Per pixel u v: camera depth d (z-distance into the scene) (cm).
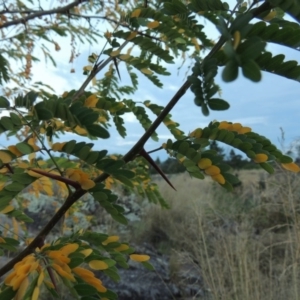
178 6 74
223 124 75
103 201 69
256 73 35
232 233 403
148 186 137
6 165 73
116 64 111
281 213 444
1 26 167
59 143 65
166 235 568
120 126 106
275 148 73
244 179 579
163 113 66
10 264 67
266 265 358
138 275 422
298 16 42
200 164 68
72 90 105
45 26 203
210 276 337
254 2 51
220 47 51
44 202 430
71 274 58
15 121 64
